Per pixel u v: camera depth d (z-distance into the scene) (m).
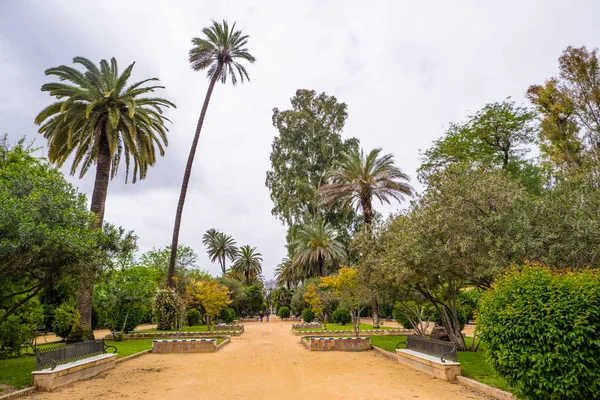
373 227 17.11
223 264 67.81
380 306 33.09
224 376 10.71
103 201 19.91
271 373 11.17
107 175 20.28
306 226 39.41
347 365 12.65
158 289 27.14
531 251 9.62
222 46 32.28
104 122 20.31
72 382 9.82
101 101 19.58
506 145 25.61
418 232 11.95
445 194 11.41
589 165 12.15
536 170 25.38
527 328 6.20
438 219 11.09
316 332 25.89
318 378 10.25
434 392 8.34
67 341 18.12
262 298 62.03
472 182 11.30
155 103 23.08
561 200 10.13
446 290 16.17
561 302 5.98
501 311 6.68
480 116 25.64
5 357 13.81
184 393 8.52
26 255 9.24
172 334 24.14
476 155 25.53
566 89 13.71
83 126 19.78
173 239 28.53
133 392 8.66
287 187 45.69
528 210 10.19
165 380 10.15
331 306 40.50
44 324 24.05
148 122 21.17
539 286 6.39
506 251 9.81
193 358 14.80
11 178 11.08
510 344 6.45
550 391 5.98
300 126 46.66
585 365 5.66
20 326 13.67
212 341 16.80
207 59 32.47
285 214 44.66
